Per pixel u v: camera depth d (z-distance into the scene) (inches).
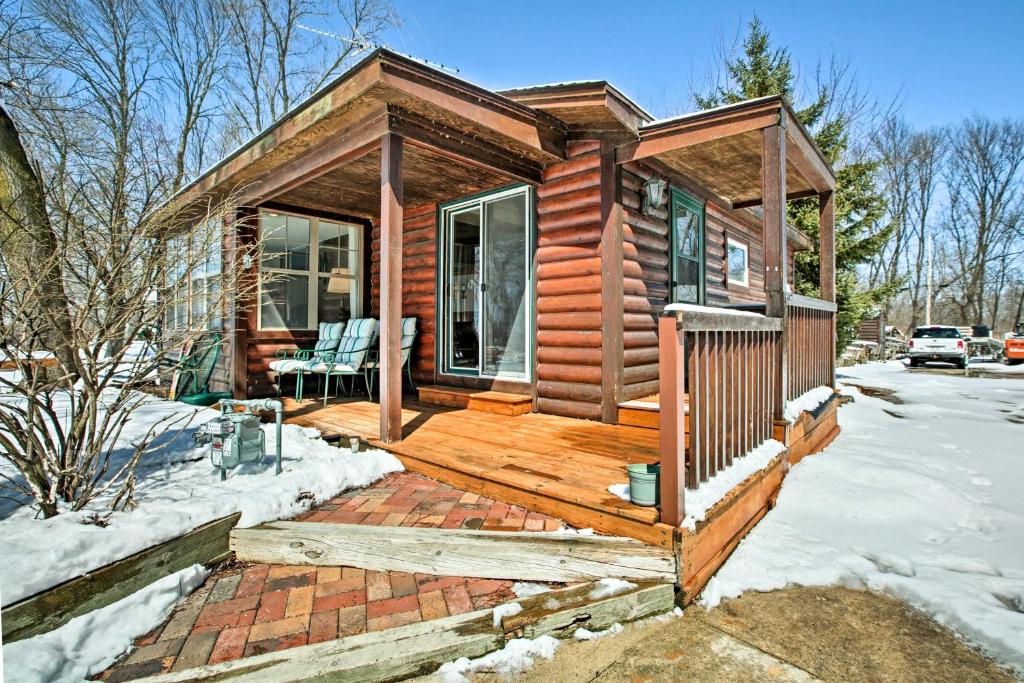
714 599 86.1
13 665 58.2
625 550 84.4
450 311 227.5
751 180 222.4
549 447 136.3
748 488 106.7
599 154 172.9
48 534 78.4
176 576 80.3
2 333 84.4
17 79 257.9
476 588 83.4
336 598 79.8
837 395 219.8
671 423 84.7
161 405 203.3
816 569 96.2
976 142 1031.0
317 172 172.2
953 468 169.5
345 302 258.7
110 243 97.1
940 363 697.6
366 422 169.8
